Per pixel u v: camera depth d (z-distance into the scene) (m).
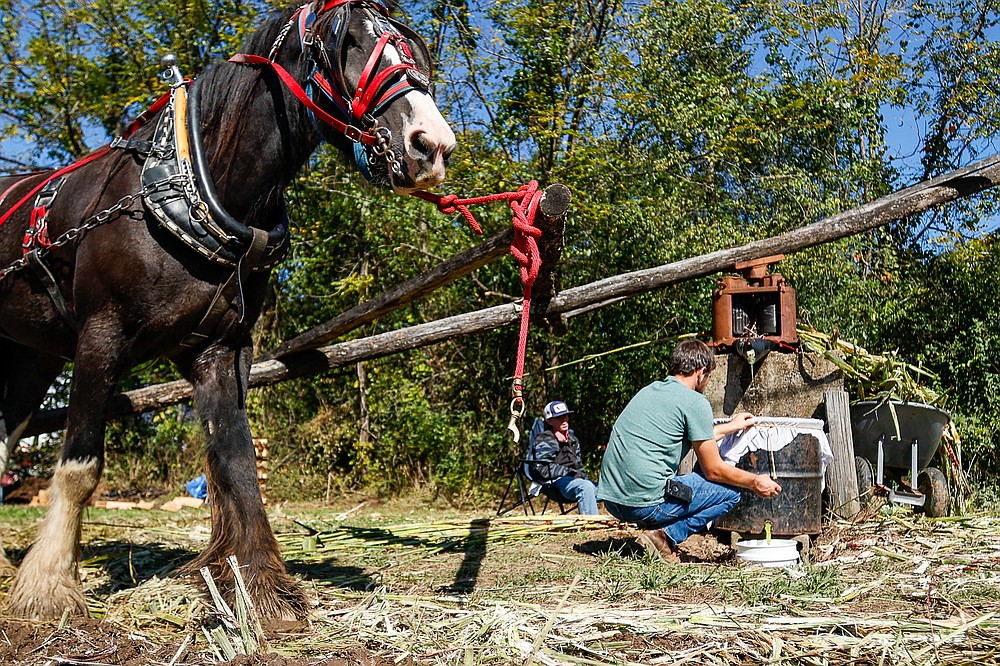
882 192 14.20
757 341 6.26
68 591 3.50
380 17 3.48
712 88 12.91
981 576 4.37
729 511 5.09
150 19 13.55
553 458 7.45
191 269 3.45
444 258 12.60
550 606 3.72
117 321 3.48
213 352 3.68
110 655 3.04
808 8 15.67
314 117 3.56
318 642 3.20
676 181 12.45
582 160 11.54
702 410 5.02
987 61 16.69
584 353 11.89
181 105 3.60
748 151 14.17
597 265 11.72
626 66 12.06
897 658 2.90
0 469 4.44
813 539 5.25
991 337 11.02
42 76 13.62
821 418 6.35
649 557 5.01
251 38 3.71
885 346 11.95
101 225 3.50
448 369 13.15
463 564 5.13
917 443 6.38
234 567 3.22
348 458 13.27
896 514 6.23
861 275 13.50
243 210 3.58
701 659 2.93
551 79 12.01
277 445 13.22
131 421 13.58
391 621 3.43
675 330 11.57
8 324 4.03
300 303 14.27
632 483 5.08
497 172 11.92
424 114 3.24
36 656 3.04
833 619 3.34
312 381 13.72
